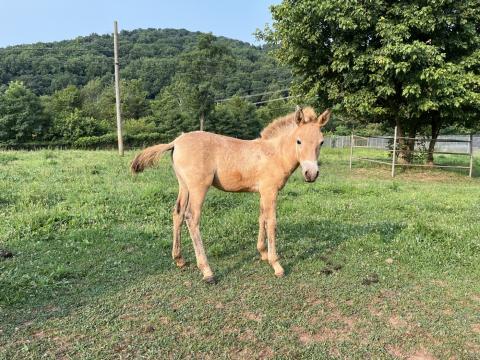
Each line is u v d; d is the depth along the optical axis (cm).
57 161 1397
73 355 313
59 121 3953
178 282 455
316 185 1062
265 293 426
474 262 511
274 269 479
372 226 665
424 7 1238
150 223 679
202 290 433
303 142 448
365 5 1305
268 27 1639
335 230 650
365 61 1316
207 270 457
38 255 527
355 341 338
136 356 312
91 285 443
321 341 337
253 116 5091
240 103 5084
